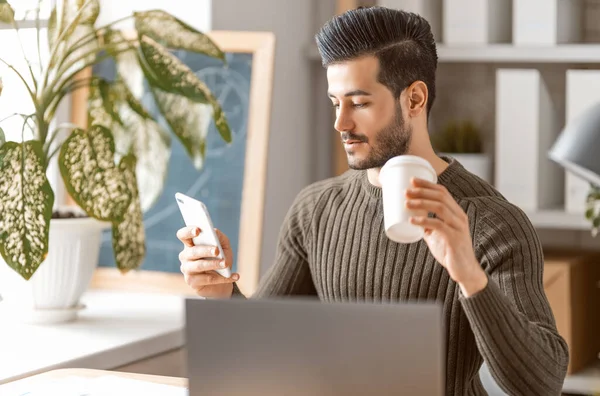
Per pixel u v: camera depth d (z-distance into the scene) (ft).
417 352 3.29
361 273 5.73
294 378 3.44
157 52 8.17
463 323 5.44
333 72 5.28
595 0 11.07
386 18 5.23
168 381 5.42
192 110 8.66
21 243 7.16
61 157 7.72
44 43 9.57
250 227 9.43
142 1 10.11
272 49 9.46
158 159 9.00
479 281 4.29
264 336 3.46
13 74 9.27
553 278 9.71
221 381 3.52
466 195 5.52
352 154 5.31
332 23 5.28
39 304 8.04
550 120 10.70
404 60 5.25
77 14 8.04
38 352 7.00
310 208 6.17
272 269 6.36
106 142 7.84
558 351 4.77
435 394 3.27
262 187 9.43
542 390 4.62
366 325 3.34
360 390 3.36
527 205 10.11
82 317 8.43
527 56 10.12
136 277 9.89
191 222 5.20
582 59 9.94
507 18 11.13
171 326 8.11
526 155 10.07
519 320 4.49
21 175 7.27
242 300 3.48
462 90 11.52
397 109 5.27
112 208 7.77
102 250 10.09
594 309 10.77
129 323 8.20
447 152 10.77
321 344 3.40
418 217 4.12
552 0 10.00
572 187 9.98
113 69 9.88
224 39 9.63
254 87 9.50
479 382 5.86
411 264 5.55
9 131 9.30
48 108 8.67
